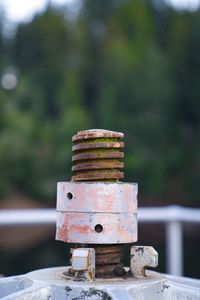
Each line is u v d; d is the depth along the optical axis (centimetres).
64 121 4706
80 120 4712
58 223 160
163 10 6184
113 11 6009
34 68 5759
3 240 3266
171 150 4953
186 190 4788
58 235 160
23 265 2516
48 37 5856
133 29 5584
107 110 4909
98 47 5806
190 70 5341
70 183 156
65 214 157
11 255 2791
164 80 5034
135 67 5012
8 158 4409
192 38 5428
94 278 153
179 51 5400
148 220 311
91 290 144
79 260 151
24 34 5975
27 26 6012
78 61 5716
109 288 144
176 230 312
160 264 1770
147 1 6175
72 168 166
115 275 158
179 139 5066
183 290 156
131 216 157
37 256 2689
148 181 4669
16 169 4425
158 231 3266
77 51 5775
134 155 4684
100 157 160
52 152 4578
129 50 5203
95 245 158
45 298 147
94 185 153
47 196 4438
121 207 155
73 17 6138
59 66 5644
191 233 3491
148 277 158
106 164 161
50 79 5600
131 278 156
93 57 5712
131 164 4612
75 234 155
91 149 161
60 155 4531
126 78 4969
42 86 5578
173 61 5362
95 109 5178
